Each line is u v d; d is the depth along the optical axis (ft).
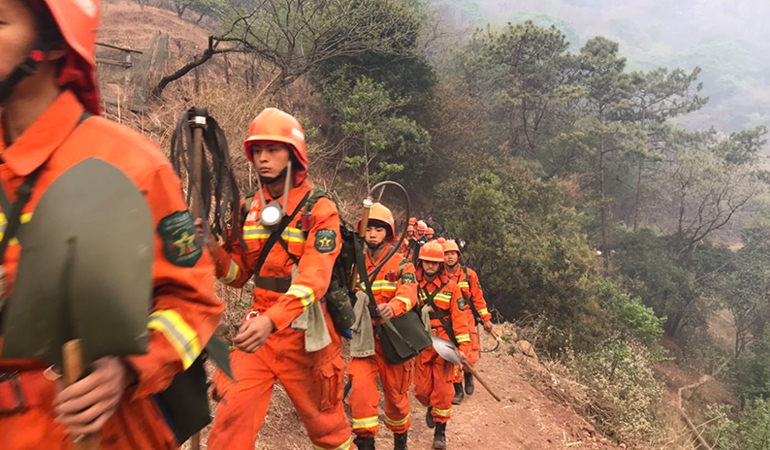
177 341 3.84
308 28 52.85
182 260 3.94
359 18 56.18
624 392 35.65
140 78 31.91
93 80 3.90
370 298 15.24
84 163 3.31
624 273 128.36
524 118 133.39
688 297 132.57
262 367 10.49
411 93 78.07
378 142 49.19
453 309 19.94
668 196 189.57
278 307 9.05
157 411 4.43
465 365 19.83
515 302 65.67
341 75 67.56
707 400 102.58
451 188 73.92
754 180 142.61
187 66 33.68
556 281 61.62
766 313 134.31
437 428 19.31
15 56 3.44
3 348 3.06
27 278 3.03
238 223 9.80
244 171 26.73
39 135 3.62
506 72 133.90
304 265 9.81
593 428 27.45
